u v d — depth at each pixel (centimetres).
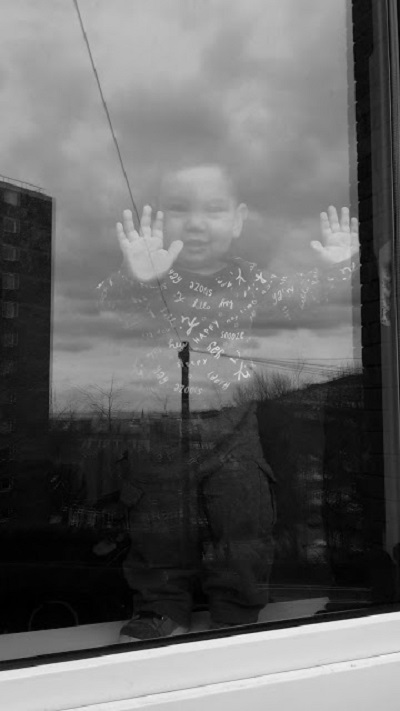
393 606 102
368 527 113
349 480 117
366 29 119
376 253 117
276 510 121
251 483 124
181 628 107
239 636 89
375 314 116
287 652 89
